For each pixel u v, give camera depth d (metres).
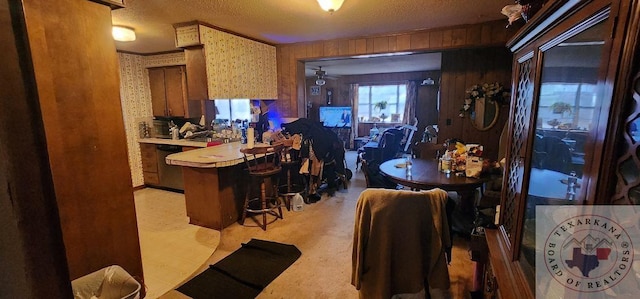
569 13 0.84
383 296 1.63
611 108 0.62
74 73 1.61
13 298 0.35
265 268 2.43
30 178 0.35
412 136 7.46
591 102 0.73
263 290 2.16
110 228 1.85
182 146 4.38
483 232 1.88
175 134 4.66
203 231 3.16
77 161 1.66
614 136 0.62
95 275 1.65
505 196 1.49
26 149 0.35
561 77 0.92
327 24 3.35
